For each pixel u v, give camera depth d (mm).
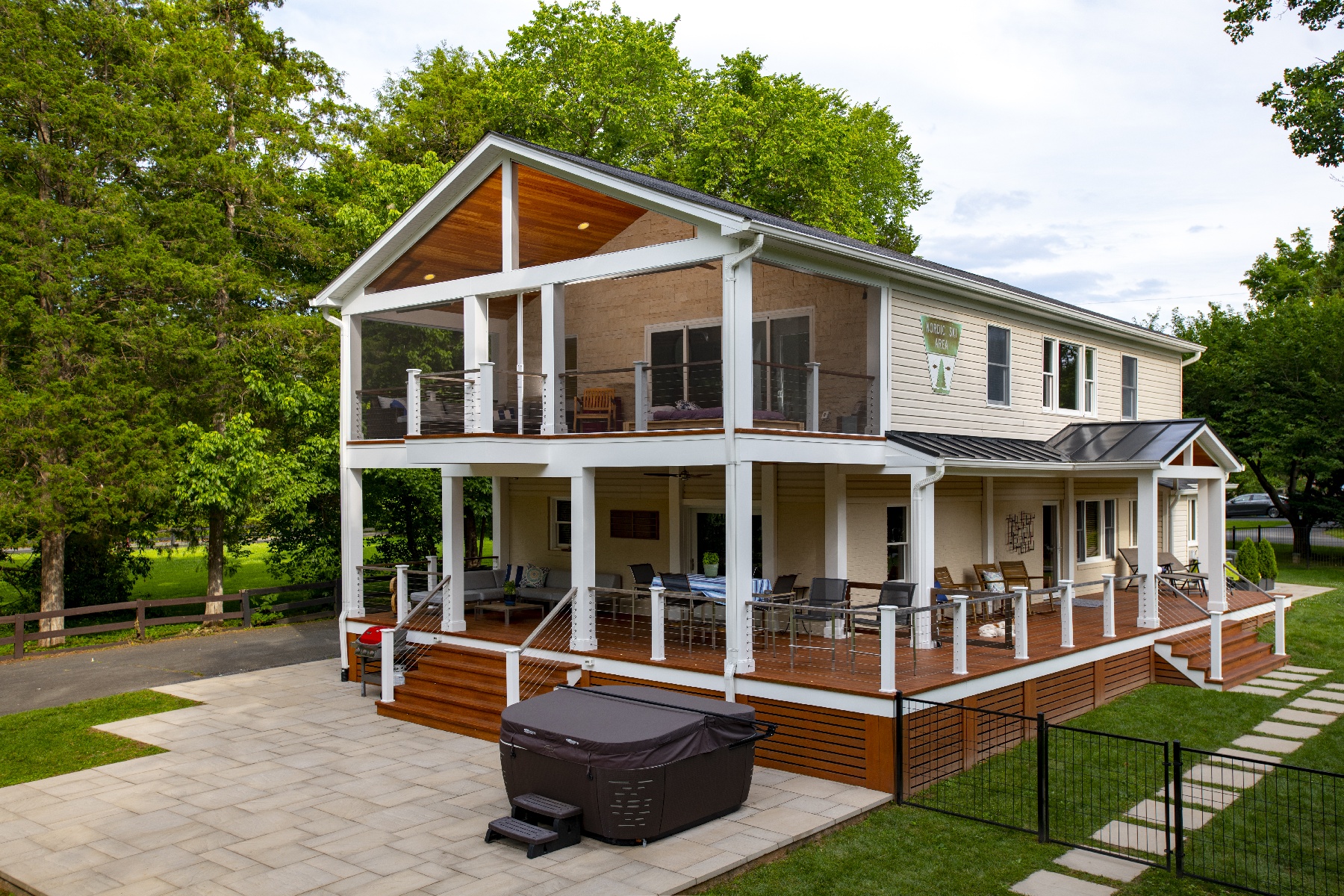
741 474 12023
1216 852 8891
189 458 21078
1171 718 13828
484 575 17047
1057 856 8812
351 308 16969
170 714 14258
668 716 9289
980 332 16938
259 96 25859
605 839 8812
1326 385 29672
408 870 8273
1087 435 18484
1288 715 13945
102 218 21219
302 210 26969
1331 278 42062
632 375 17438
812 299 15750
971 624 15938
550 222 16047
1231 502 52688
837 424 14867
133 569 27062
